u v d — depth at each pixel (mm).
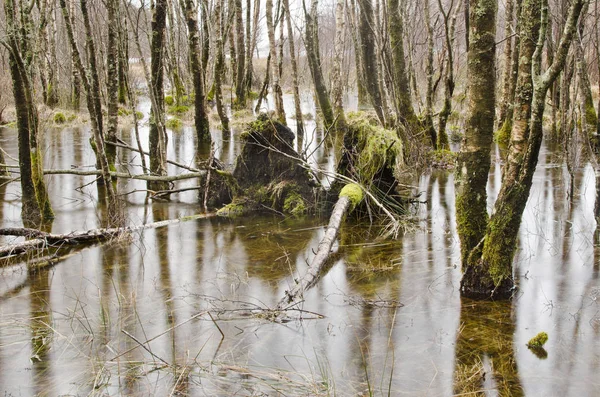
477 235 5812
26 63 8680
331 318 5320
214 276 6500
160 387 4156
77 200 10227
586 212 8906
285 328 5121
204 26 23906
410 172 12523
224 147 16781
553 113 16219
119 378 4277
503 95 16703
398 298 5781
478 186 5746
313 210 9367
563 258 6852
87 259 7133
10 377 4309
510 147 5508
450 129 19094
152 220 9047
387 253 7266
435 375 4309
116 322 5262
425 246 7516
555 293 5797
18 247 7199
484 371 4340
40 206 8852
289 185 9484
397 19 14023
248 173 9688
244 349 4730
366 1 14750
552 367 4402
